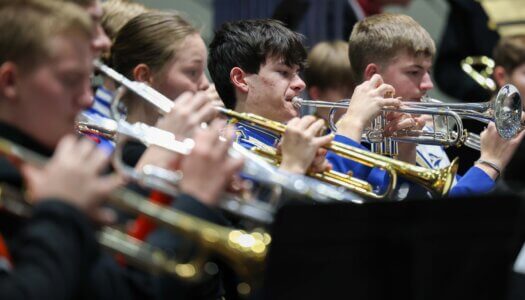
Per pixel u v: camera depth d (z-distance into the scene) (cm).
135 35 1045
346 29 1709
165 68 1038
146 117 995
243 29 1156
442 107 1163
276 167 982
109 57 1097
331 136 973
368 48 1246
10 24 725
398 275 752
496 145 1130
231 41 1155
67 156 671
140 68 1037
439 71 1805
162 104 936
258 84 1138
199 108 862
